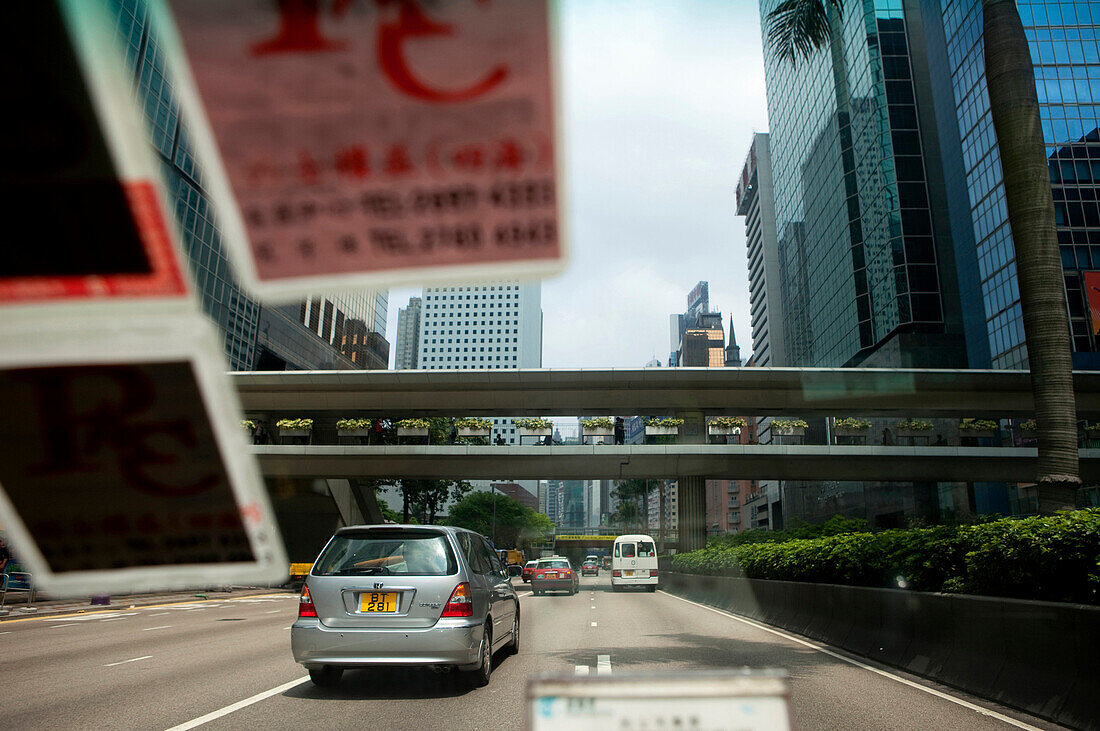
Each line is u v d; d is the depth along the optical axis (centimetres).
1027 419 2839
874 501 6000
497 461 2892
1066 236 5116
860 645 946
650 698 146
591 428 2911
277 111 97
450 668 703
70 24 90
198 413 96
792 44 1112
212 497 98
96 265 92
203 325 95
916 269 7056
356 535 694
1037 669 587
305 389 2923
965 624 702
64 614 1781
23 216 89
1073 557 579
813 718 566
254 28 96
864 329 7606
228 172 98
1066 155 5275
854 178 8038
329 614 653
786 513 8306
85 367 93
